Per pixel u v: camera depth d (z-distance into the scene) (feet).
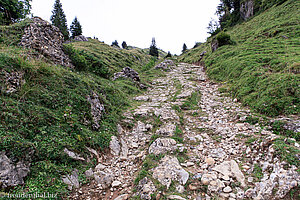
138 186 12.89
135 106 32.55
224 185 12.07
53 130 14.49
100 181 13.60
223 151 16.76
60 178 12.05
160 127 23.21
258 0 103.91
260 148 15.10
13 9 49.60
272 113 20.66
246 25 95.40
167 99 38.37
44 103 16.17
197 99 36.11
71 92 19.51
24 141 11.83
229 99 31.99
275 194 10.29
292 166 11.26
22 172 10.75
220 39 78.74
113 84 40.06
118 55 129.80
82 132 16.67
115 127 22.41
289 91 22.24
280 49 41.86
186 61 124.88
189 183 12.61
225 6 152.87
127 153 18.76
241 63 41.16
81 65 34.35
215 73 53.42
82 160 14.73
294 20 58.70
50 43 28.60
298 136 15.16
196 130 22.71
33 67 17.71
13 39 24.50
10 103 13.33
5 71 14.93
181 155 16.60
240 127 20.39
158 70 82.89
